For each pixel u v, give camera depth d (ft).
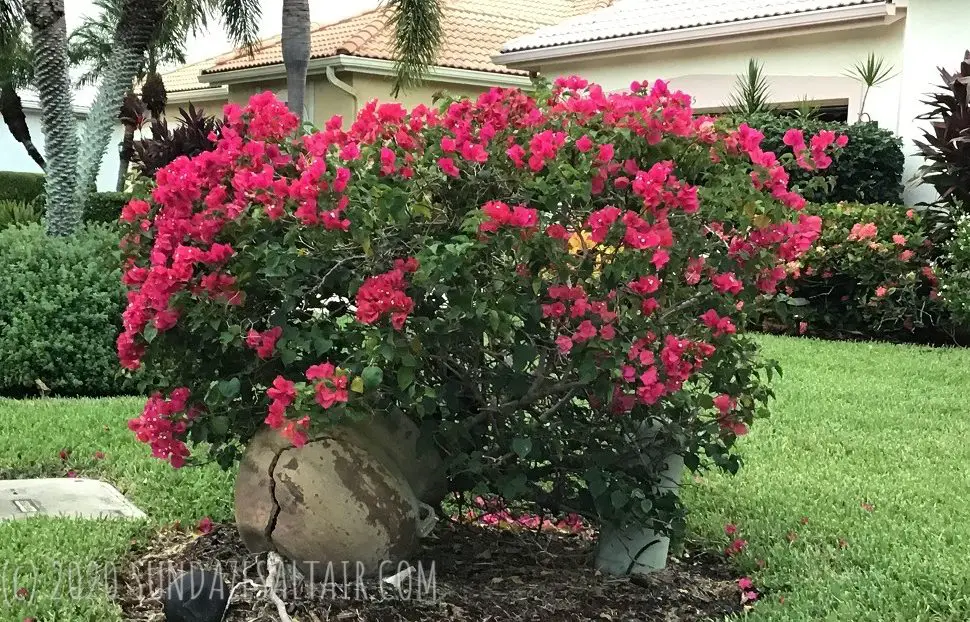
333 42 55.88
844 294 31.83
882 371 24.58
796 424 19.13
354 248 9.73
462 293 9.24
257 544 10.53
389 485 10.23
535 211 9.14
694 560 12.26
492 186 10.21
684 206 9.40
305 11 31.17
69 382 22.04
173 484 14.48
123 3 27.50
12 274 22.02
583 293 9.46
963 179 29.60
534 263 9.57
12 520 12.35
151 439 10.49
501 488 10.52
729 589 11.32
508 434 10.76
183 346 10.57
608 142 9.99
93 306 22.35
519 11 64.64
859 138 33.14
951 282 28.63
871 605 10.39
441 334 9.53
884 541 12.28
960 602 10.30
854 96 36.45
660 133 10.10
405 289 9.51
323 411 9.25
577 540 12.73
